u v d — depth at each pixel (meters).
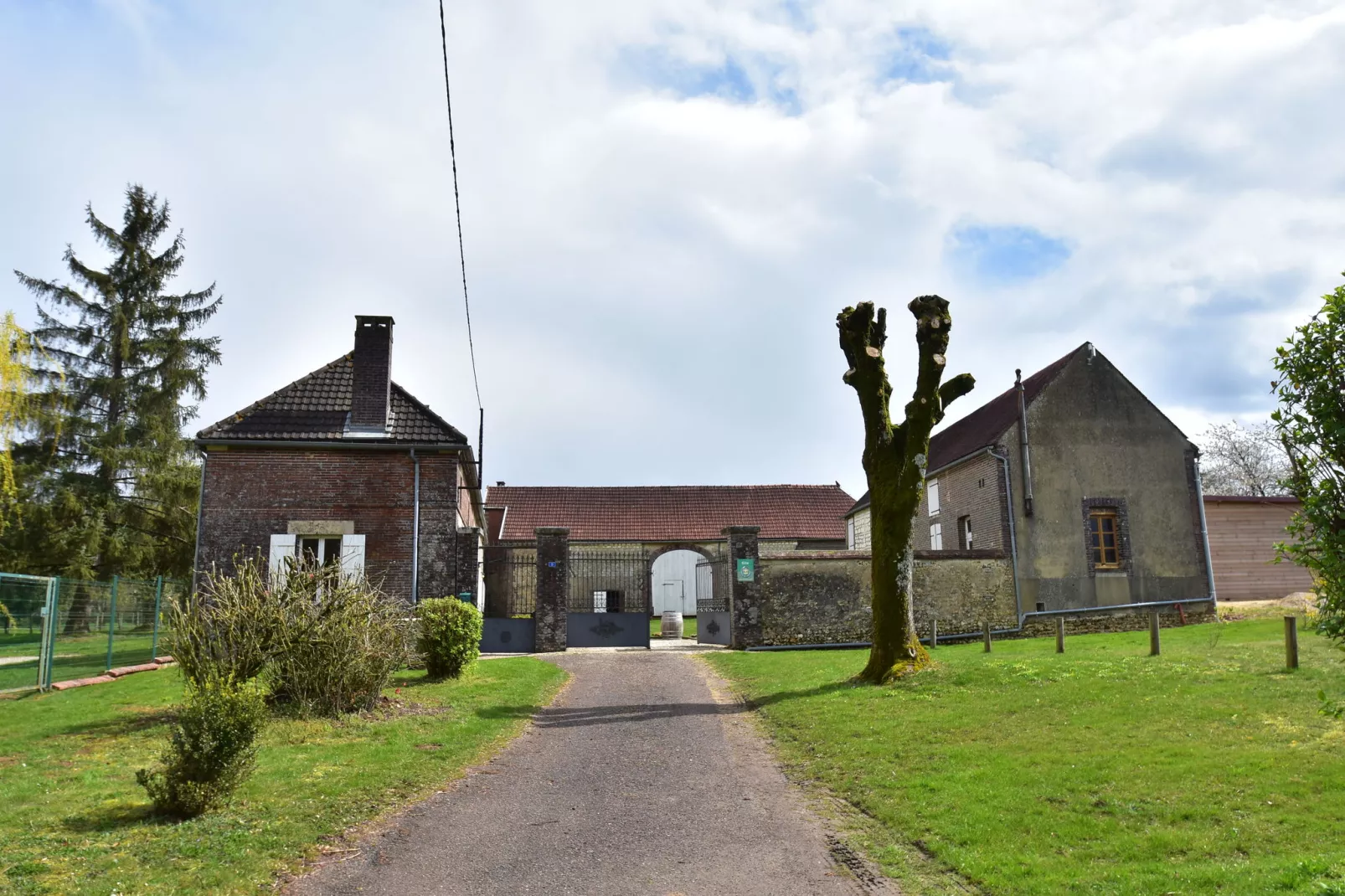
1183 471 24.42
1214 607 23.61
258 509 19.06
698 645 23.12
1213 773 7.58
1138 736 8.93
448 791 8.28
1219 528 25.95
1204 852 6.05
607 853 6.68
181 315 35.41
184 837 6.55
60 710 12.05
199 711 7.39
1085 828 6.62
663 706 12.95
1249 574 25.75
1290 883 5.22
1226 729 8.93
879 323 14.79
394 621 12.62
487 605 31.14
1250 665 11.89
